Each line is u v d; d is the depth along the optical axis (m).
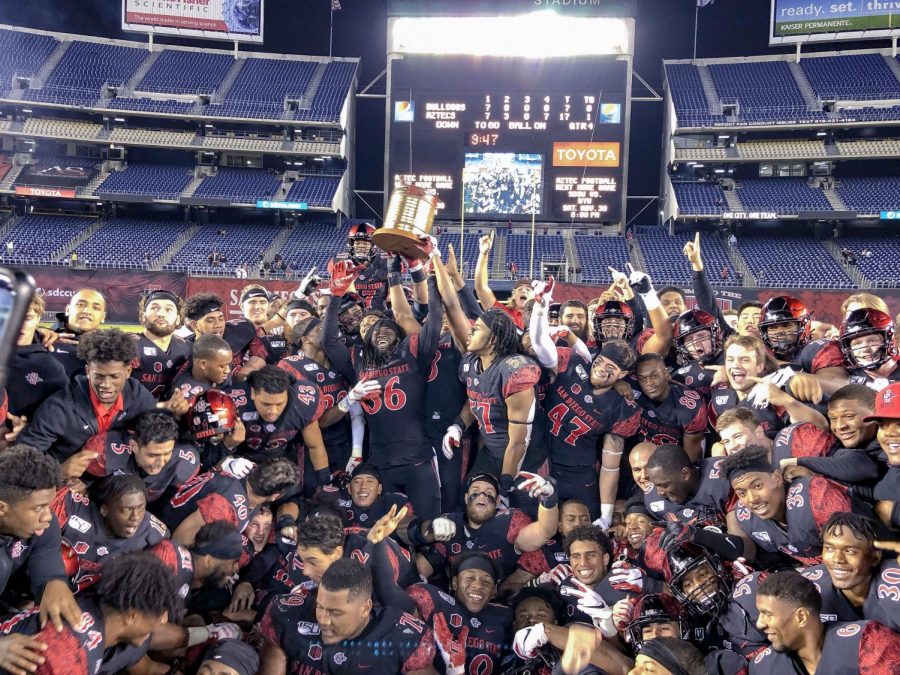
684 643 3.89
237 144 32.38
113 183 31.28
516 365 5.72
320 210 31.23
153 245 29.97
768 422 5.31
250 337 7.06
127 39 37.03
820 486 4.18
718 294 24.61
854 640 3.54
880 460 4.22
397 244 5.89
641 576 4.84
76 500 4.50
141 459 4.69
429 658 4.43
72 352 5.59
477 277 7.54
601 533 5.09
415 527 5.69
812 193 30.23
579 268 27.92
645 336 7.04
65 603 3.66
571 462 6.24
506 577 5.68
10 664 3.46
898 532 4.08
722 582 4.27
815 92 31.08
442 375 6.34
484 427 6.01
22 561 4.01
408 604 4.71
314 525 4.59
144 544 4.62
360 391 6.11
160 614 3.76
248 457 5.89
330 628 4.19
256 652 4.40
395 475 6.26
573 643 4.42
